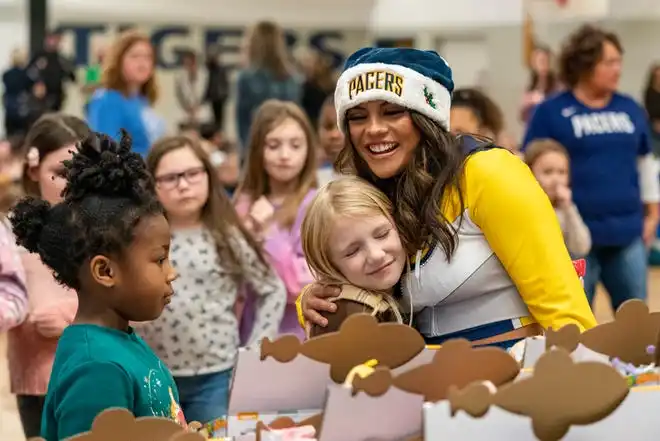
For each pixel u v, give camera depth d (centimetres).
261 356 158
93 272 179
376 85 202
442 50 1363
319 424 152
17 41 1310
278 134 394
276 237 377
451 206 202
